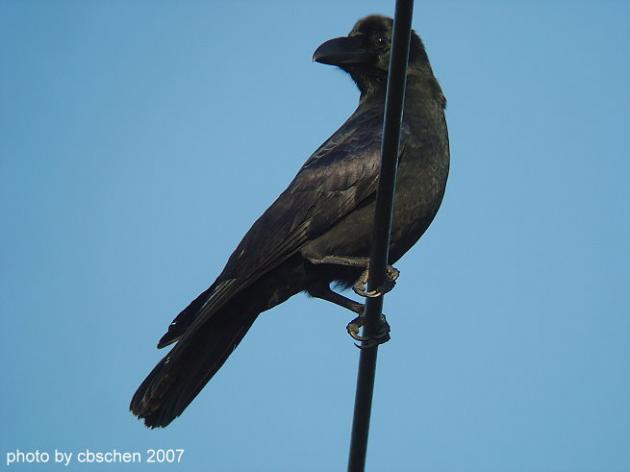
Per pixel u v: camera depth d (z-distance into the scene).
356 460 9.88
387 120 8.97
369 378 9.98
